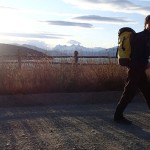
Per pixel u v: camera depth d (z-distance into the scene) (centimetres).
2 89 1235
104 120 937
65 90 1298
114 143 743
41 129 845
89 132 821
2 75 1259
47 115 993
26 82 1270
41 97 1205
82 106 1143
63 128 855
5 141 752
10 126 869
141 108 1111
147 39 880
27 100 1185
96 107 1128
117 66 1377
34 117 966
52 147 714
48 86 1284
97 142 748
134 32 896
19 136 787
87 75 1349
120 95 1280
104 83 1338
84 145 728
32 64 1364
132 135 802
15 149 702
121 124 897
